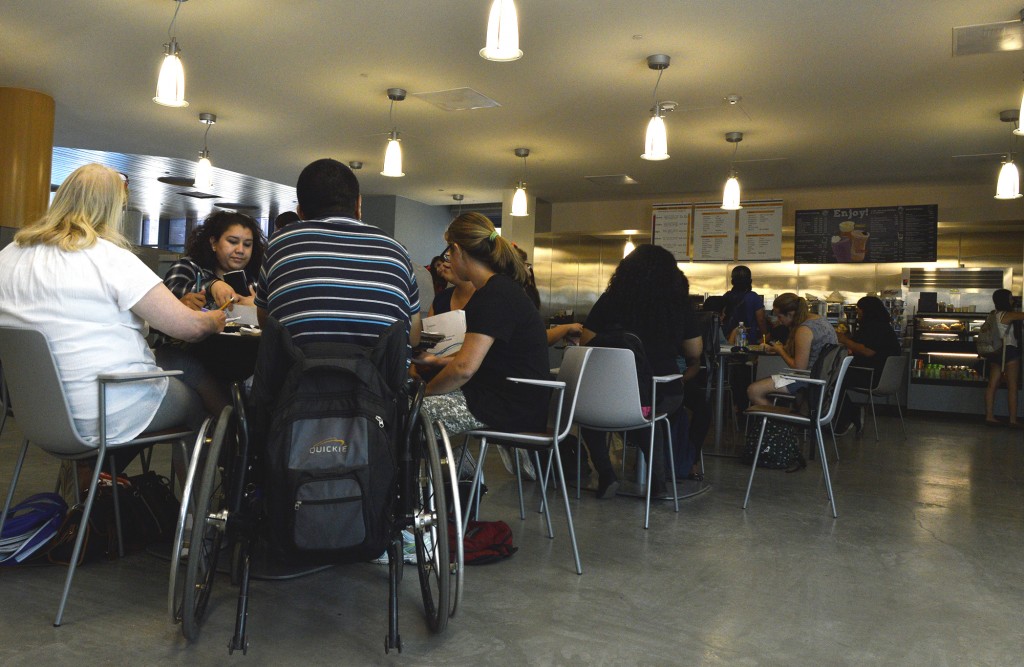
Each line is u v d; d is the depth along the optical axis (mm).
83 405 2244
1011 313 8078
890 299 9281
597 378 3334
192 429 2543
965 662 2102
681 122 6453
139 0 4438
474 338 2713
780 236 9180
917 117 6137
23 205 6129
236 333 2619
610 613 2379
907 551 3188
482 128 6867
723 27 4535
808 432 6160
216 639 2080
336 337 2119
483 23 4625
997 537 3467
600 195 9898
